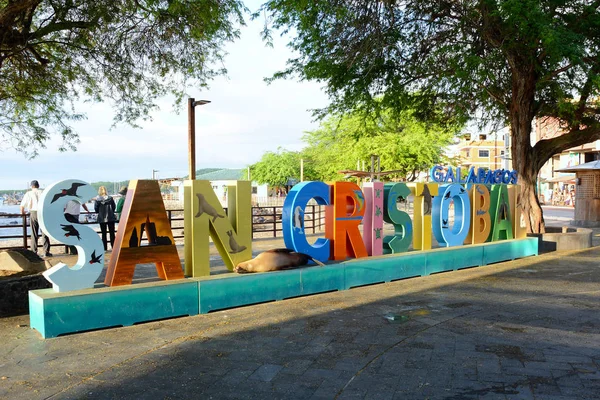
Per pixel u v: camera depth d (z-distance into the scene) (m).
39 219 5.64
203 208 6.77
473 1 11.89
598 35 11.87
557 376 4.30
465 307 6.78
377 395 3.98
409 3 12.66
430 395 3.96
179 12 10.57
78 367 4.59
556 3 11.26
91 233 5.93
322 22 12.81
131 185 6.39
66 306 5.50
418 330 5.71
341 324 5.96
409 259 8.91
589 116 13.84
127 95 12.66
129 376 4.38
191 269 6.82
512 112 13.84
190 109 13.17
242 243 7.21
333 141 40.00
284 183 63.28
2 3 10.30
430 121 16.69
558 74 12.91
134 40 11.62
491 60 11.73
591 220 19.75
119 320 5.84
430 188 9.65
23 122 12.49
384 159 33.53
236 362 4.72
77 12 10.23
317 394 4.01
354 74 13.74
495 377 4.30
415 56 13.72
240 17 11.40
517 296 7.45
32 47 10.14
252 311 6.61
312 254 7.86
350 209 8.50
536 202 13.67
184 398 3.94
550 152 13.84
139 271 9.34
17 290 6.41
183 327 5.86
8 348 5.11
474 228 10.48
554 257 11.50
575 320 6.10
